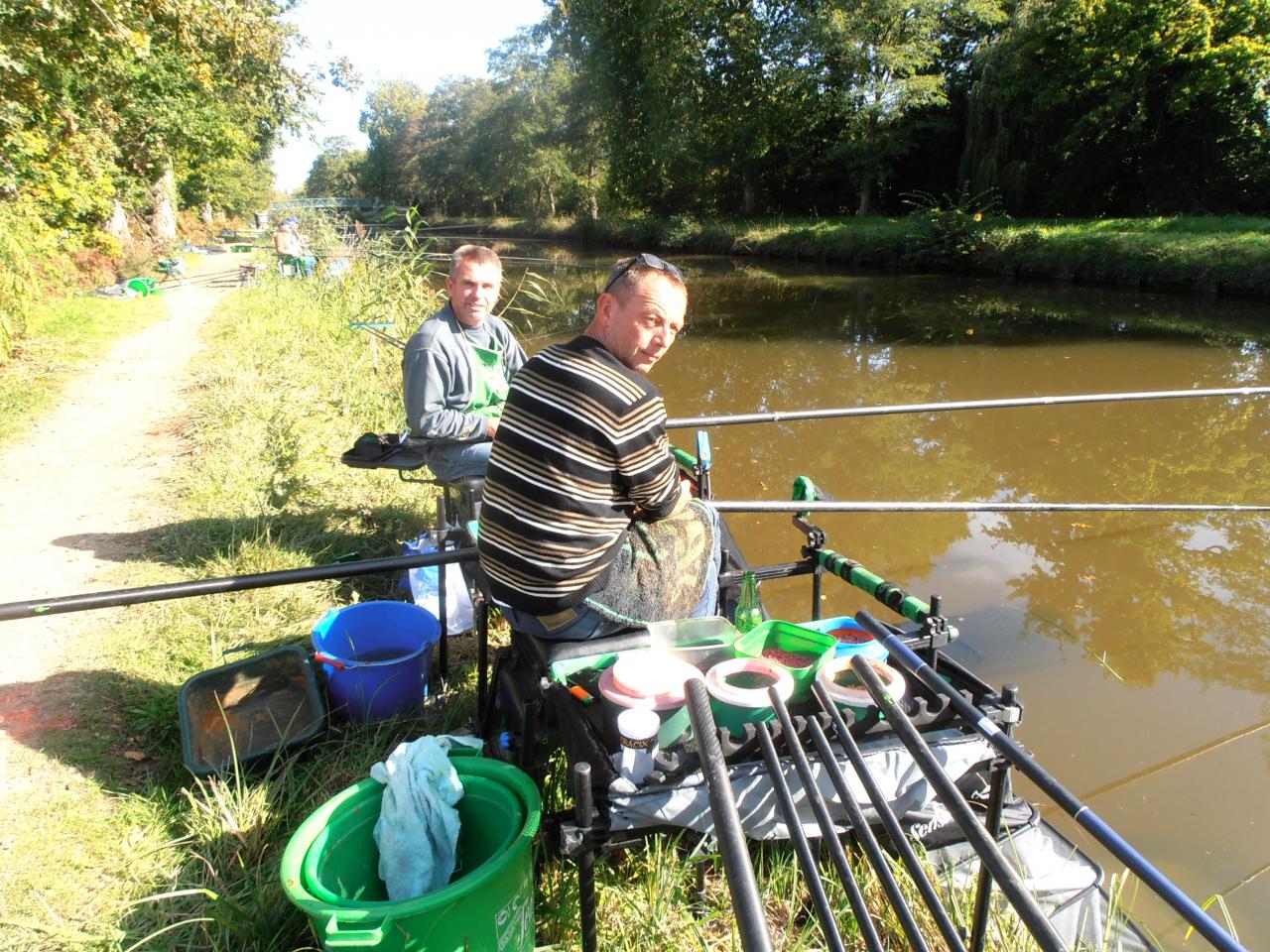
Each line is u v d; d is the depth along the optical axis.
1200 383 8.97
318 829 1.97
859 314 14.17
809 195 33.41
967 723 2.10
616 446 2.15
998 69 25.14
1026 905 1.42
